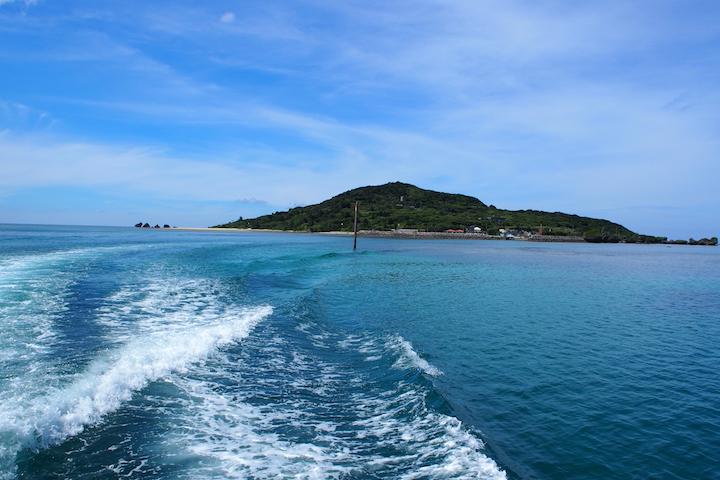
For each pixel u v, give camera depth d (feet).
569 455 24.63
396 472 20.90
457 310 63.98
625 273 134.41
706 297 86.17
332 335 47.26
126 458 20.24
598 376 37.88
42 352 33.47
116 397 26.30
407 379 33.65
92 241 184.14
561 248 338.54
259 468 20.31
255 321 49.16
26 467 18.71
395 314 59.67
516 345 46.39
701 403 32.73
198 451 21.44
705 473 23.47
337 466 21.07
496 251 252.01
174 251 145.38
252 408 27.20
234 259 127.85
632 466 23.85
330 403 28.89
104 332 40.45
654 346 48.24
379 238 445.37
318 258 149.48
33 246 136.98
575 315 63.93
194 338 39.65
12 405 23.61
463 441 24.17
